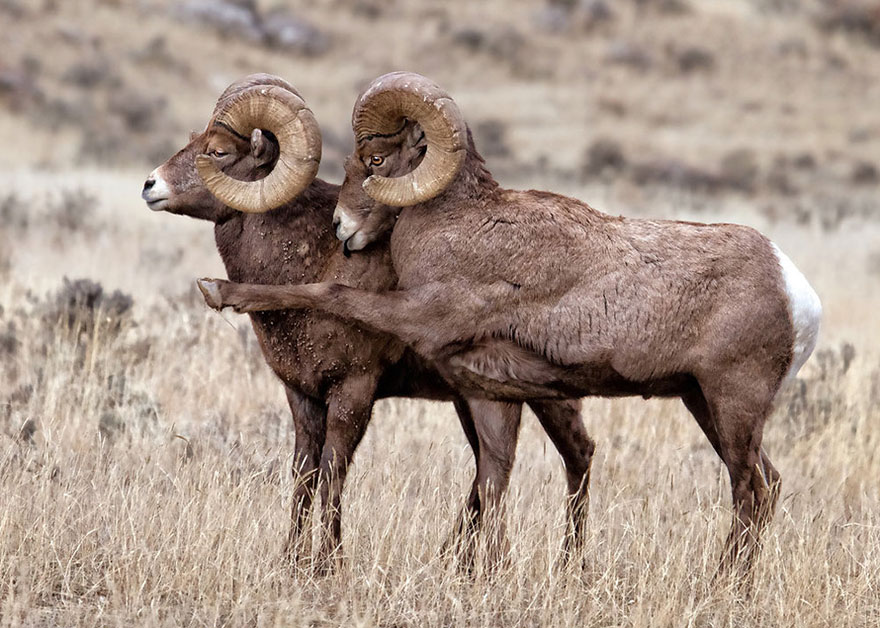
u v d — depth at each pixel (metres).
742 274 21.67
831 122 164.38
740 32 198.62
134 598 19.45
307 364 22.11
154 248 53.41
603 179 119.56
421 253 21.77
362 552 21.97
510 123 148.50
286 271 22.36
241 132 21.75
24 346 31.70
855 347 41.06
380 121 21.81
